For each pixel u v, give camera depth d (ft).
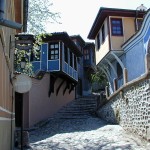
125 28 55.52
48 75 63.26
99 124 46.83
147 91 30.14
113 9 54.75
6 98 23.15
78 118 55.16
